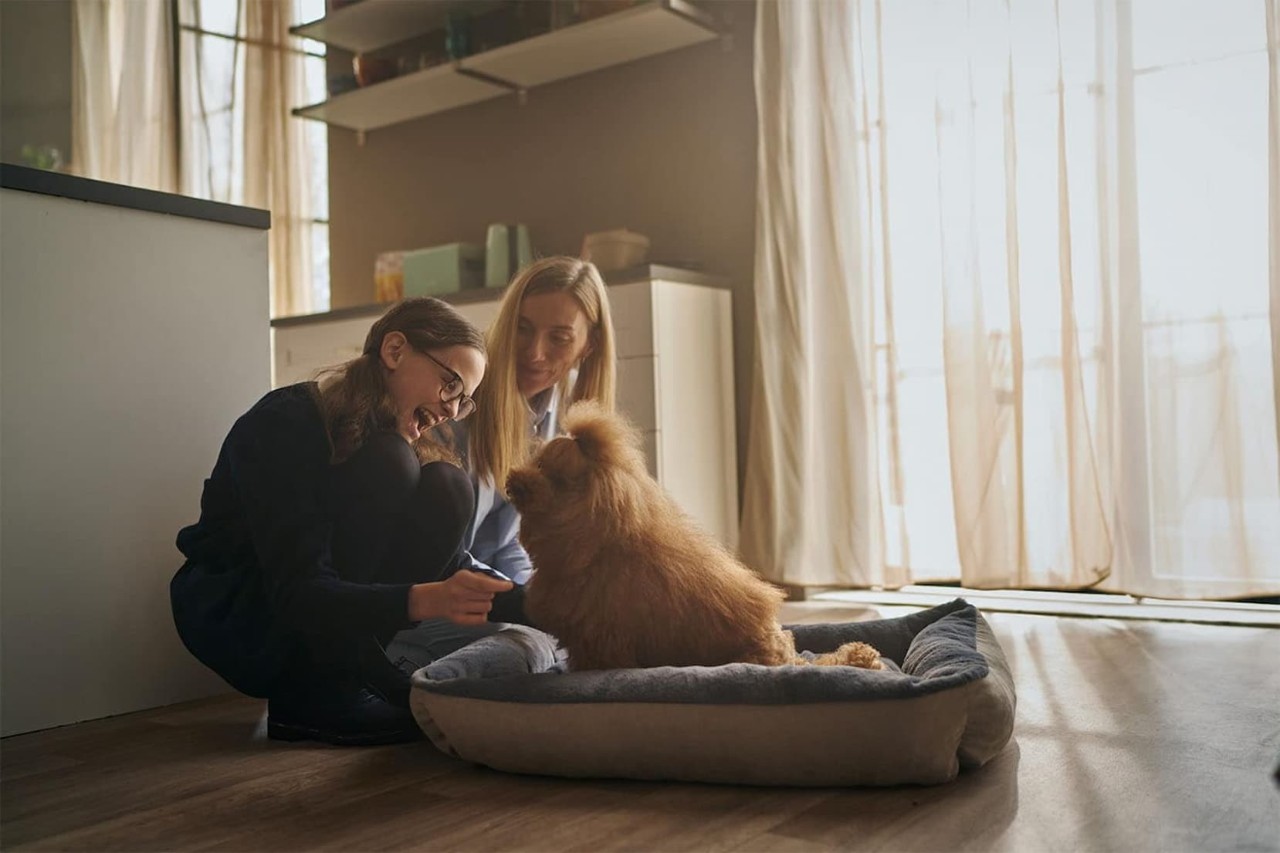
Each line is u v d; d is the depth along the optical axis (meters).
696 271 3.14
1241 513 2.49
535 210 3.73
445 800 1.26
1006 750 1.40
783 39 3.04
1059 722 1.55
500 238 3.54
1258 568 2.48
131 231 1.85
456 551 1.63
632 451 1.39
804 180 3.04
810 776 1.24
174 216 1.91
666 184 3.42
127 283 1.84
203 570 1.64
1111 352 2.64
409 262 3.70
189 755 1.52
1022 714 1.60
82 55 4.89
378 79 3.79
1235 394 2.49
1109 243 2.64
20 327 1.71
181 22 4.76
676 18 3.12
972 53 2.79
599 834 1.12
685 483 2.98
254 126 4.56
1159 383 2.57
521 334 1.72
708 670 1.26
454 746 1.37
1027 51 2.73
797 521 3.02
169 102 4.77
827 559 3.00
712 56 3.32
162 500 1.88
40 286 1.73
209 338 1.95
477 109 3.86
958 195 2.80
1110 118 2.62
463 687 1.33
